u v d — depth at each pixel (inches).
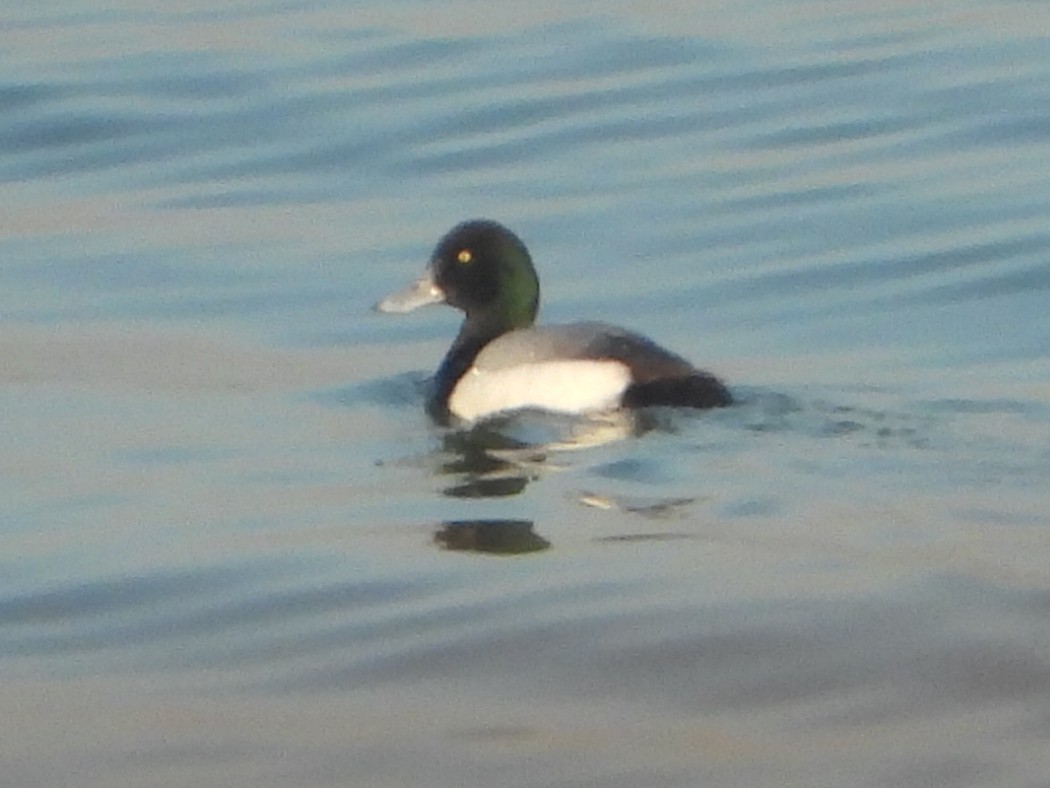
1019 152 846.5
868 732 374.3
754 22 1053.8
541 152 880.3
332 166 875.4
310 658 414.3
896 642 408.5
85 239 789.9
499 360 577.0
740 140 882.8
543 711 387.5
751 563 450.9
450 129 912.3
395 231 789.2
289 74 991.6
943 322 670.5
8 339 677.9
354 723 385.1
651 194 821.2
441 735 378.6
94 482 535.5
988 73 949.2
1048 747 365.7
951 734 372.2
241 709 392.8
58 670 414.3
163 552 479.2
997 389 582.6
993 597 427.2
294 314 704.4
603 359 562.6
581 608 430.0
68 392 620.4
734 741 372.8
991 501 483.2
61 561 476.1
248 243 780.6
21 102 960.9
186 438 572.7
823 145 871.1
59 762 374.9
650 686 395.5
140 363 650.8
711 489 499.8
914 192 804.6
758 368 622.5
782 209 794.2
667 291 717.3
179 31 1068.5
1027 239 744.3
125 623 437.7
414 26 1068.5
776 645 409.4
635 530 474.9
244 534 490.0
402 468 536.7
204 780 366.6
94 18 1098.7
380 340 678.5
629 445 533.6
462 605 435.8
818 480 501.7
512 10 1092.5
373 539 481.1
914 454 516.4
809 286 714.8
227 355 660.1
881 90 935.7
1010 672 394.0
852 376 605.3
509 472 523.2
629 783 359.6
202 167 879.1
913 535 463.8
